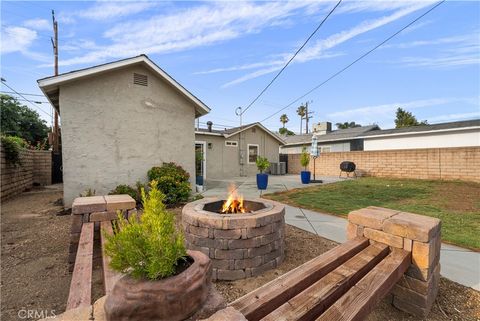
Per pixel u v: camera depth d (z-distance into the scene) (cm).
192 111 848
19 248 364
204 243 284
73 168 634
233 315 93
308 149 2234
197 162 1075
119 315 88
